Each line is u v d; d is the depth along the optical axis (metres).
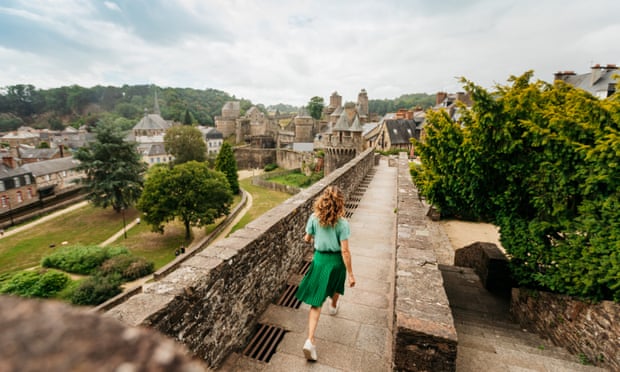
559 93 6.77
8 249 29.91
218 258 3.86
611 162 4.85
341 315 4.92
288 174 63.62
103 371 0.50
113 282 20.42
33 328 0.54
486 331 6.05
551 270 5.93
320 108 108.81
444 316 3.21
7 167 45.16
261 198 47.59
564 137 5.56
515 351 4.78
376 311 5.04
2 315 0.56
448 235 14.87
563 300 5.59
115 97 162.62
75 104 146.38
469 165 7.13
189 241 31.25
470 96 6.64
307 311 4.97
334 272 4.02
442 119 8.30
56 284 20.56
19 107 137.50
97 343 0.56
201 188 30.64
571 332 5.29
